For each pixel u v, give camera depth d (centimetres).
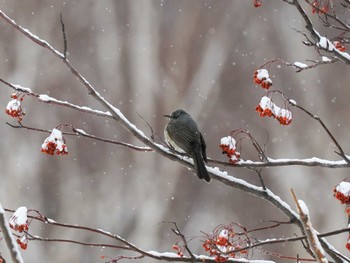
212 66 2569
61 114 2359
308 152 2312
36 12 2567
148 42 2544
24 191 2205
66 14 2595
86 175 2256
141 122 2412
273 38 2617
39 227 2117
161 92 2480
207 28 2650
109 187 2234
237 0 2689
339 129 2361
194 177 2239
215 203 2222
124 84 2508
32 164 2241
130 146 655
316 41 612
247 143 2339
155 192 2175
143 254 580
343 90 2419
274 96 2488
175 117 768
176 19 2652
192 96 2506
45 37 2555
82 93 2433
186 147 729
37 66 2447
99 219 2181
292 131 2344
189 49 2602
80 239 2125
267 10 2655
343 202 564
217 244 580
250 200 2200
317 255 382
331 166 619
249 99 2514
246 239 593
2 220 373
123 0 2630
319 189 2172
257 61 2598
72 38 2570
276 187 2220
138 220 2144
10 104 628
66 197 2225
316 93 2436
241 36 2652
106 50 2558
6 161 2236
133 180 2225
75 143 2303
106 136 2336
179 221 2192
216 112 2492
